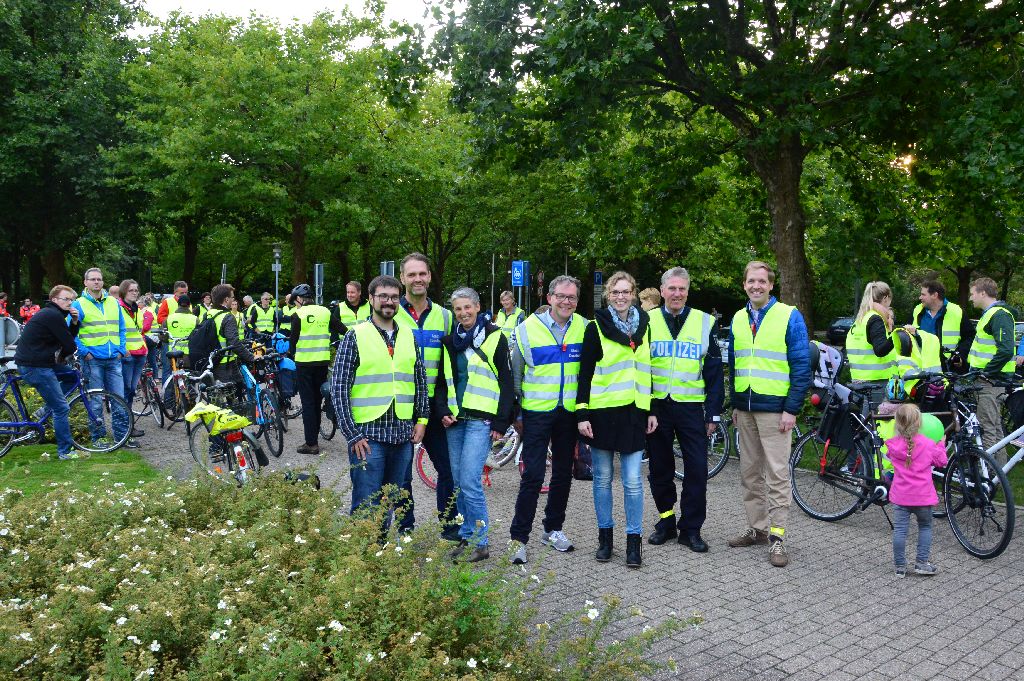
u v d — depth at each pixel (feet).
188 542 13.41
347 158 80.94
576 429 19.53
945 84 33.19
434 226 114.11
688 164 43.14
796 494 23.43
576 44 32.63
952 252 44.62
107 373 33.81
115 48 101.45
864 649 13.94
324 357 30.68
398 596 10.99
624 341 18.40
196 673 9.30
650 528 21.68
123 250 133.90
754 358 19.42
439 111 96.94
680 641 14.26
